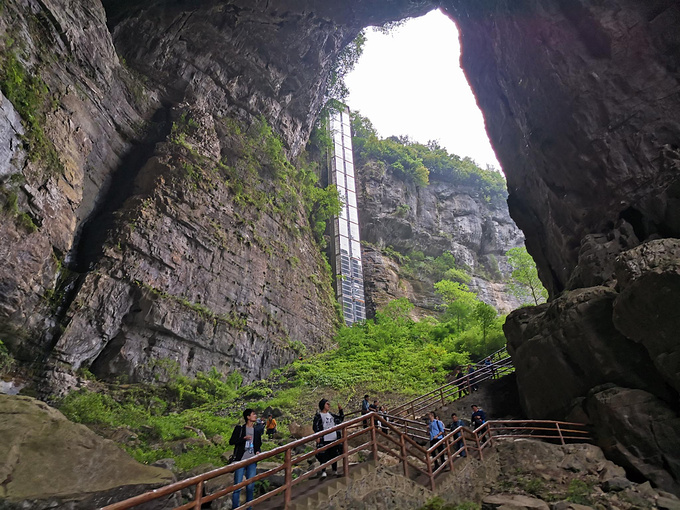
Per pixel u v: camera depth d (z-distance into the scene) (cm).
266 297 2727
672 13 1320
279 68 3212
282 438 1349
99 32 2066
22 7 1641
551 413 1168
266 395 2084
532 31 1681
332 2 3047
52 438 570
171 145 2384
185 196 2289
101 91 2106
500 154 2138
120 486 551
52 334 1573
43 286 1568
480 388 1569
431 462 802
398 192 5638
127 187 2223
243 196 2773
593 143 1433
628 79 1388
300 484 689
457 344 2630
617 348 1027
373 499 638
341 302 4188
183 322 2053
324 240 4250
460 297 4031
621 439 920
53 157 1650
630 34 1395
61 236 1658
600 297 1100
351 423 677
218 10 2741
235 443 623
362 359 2622
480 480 893
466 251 5656
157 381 1864
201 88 2811
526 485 870
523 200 1981
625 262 1016
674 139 1259
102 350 1766
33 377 1470
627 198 1312
